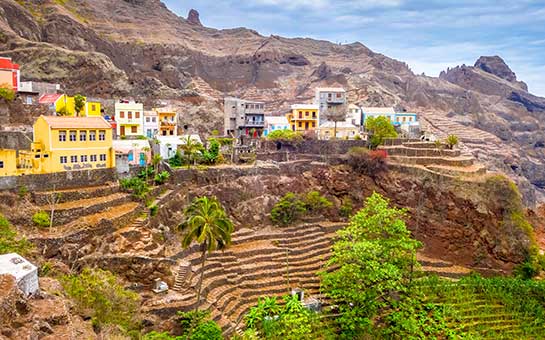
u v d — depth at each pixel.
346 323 60.62
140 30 192.88
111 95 127.62
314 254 80.50
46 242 52.59
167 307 52.56
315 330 58.81
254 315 58.09
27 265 36.47
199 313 53.09
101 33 173.00
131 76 146.88
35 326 29.97
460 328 63.97
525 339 63.66
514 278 78.56
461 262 88.56
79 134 70.50
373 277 60.78
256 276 70.12
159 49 178.12
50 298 36.09
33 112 87.25
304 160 108.06
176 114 120.19
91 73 126.56
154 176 81.44
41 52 123.69
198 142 99.62
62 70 123.12
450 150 106.75
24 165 67.25
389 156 106.44
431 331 62.56
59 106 92.75
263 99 190.38
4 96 82.12
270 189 95.50
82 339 33.09
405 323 61.19
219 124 137.38
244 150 108.06
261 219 90.25
